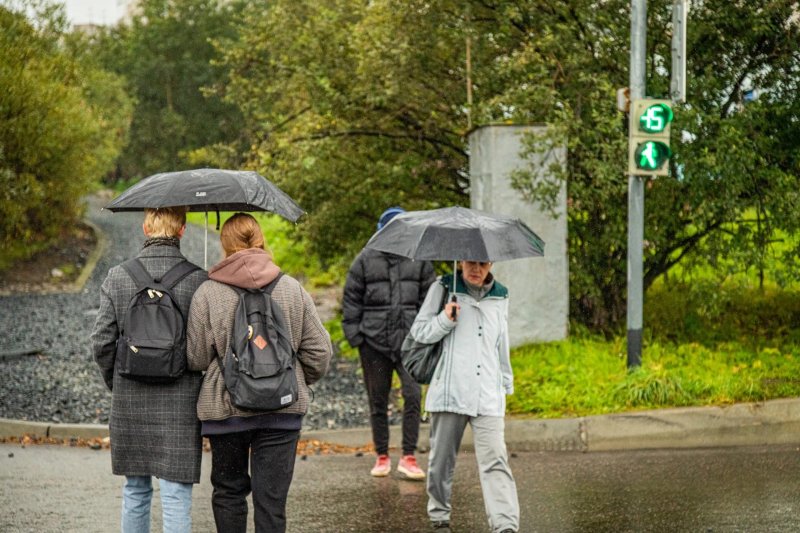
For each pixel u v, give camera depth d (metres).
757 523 14.66
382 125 30.66
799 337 26.75
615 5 26.39
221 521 11.46
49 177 59.12
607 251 27.75
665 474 18.08
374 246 13.20
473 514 15.57
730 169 24.16
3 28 53.00
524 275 26.22
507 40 28.03
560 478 17.97
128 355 11.06
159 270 11.48
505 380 14.09
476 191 27.08
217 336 11.23
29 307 46.94
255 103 34.44
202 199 11.28
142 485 11.82
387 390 18.38
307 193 31.67
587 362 24.28
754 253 24.53
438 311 13.94
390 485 17.70
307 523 15.12
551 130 24.69
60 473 18.59
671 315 28.81
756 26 25.20
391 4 28.02
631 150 22.47
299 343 11.68
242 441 11.43
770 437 21.02
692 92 25.48
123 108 108.06
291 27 32.12
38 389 27.34
